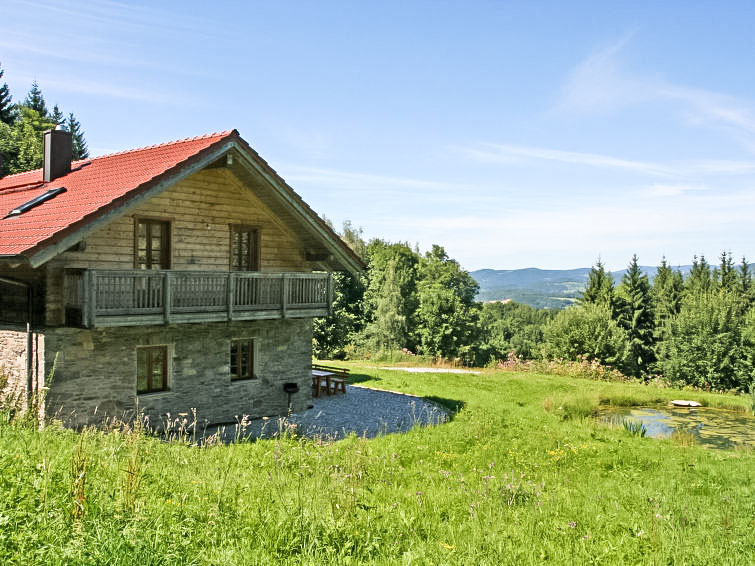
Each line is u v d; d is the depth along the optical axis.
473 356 60.34
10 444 8.54
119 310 13.92
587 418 21.95
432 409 21.22
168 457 10.09
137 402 15.60
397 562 6.34
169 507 6.60
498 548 7.34
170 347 16.39
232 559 5.54
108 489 6.77
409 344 61.44
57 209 15.05
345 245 19.59
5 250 13.20
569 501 10.64
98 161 19.77
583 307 45.03
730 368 39.88
